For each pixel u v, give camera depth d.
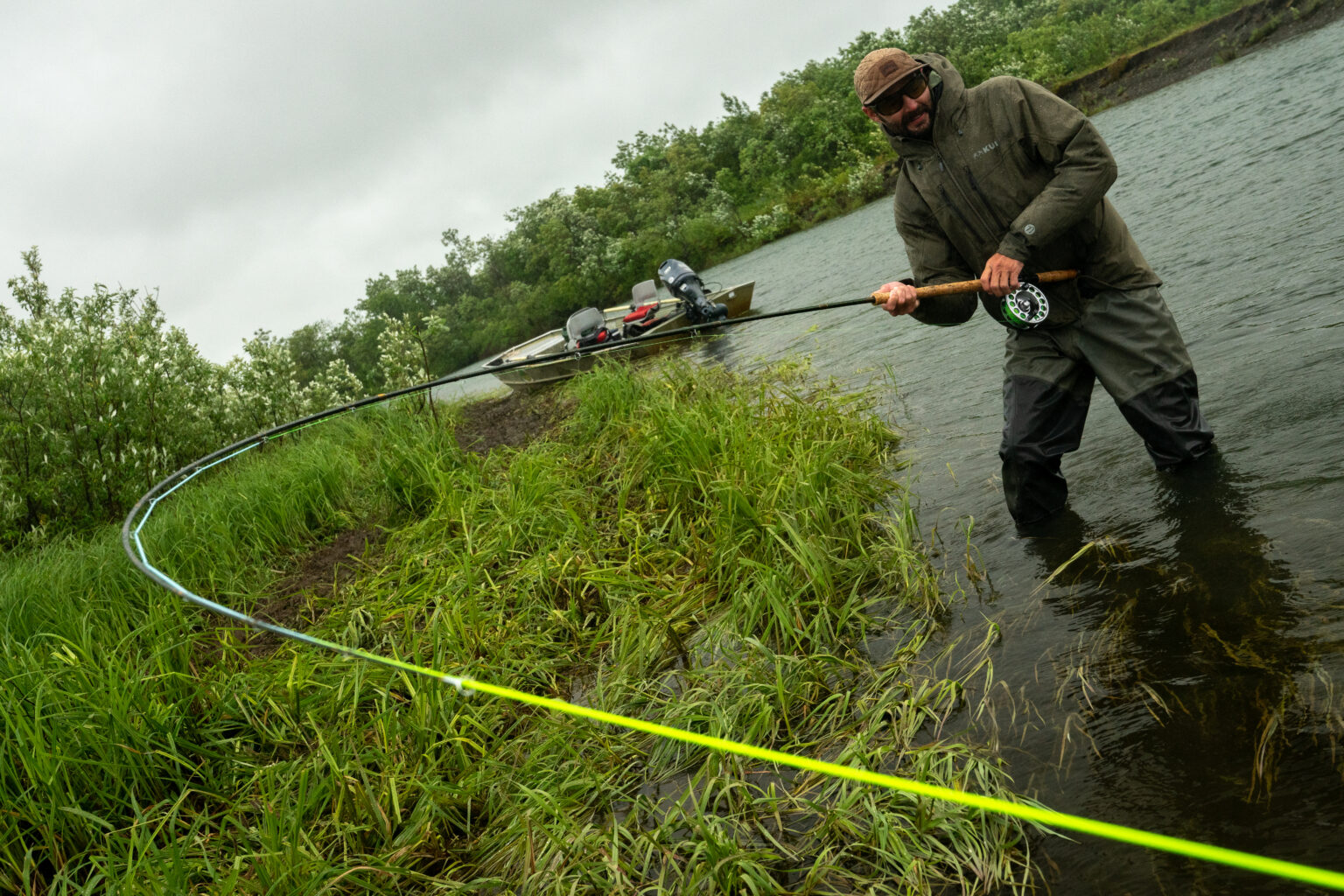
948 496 4.36
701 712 3.03
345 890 2.58
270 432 3.87
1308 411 3.65
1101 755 2.32
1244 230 7.19
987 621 3.15
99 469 7.73
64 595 4.46
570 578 4.31
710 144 54.28
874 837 2.27
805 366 7.65
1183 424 3.51
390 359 12.67
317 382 11.91
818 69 55.09
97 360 8.39
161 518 5.89
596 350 4.55
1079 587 3.15
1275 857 1.82
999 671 2.83
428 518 5.33
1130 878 1.93
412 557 4.76
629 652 3.62
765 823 2.49
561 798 2.76
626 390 6.86
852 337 8.90
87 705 3.21
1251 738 2.16
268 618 4.79
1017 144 3.35
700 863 2.33
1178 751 2.22
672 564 4.37
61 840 2.86
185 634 4.25
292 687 3.44
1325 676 2.25
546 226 51.84
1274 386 4.02
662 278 12.20
